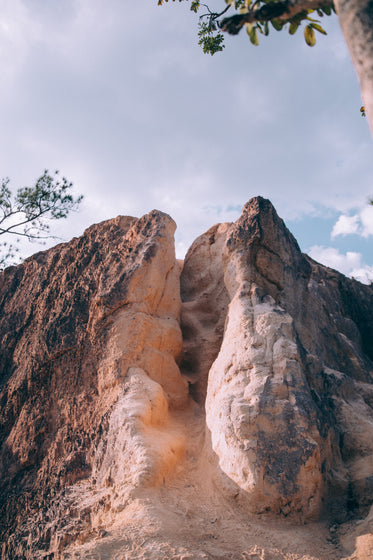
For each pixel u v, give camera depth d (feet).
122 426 39.04
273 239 47.19
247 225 47.21
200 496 34.45
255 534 29.71
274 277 45.85
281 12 12.63
